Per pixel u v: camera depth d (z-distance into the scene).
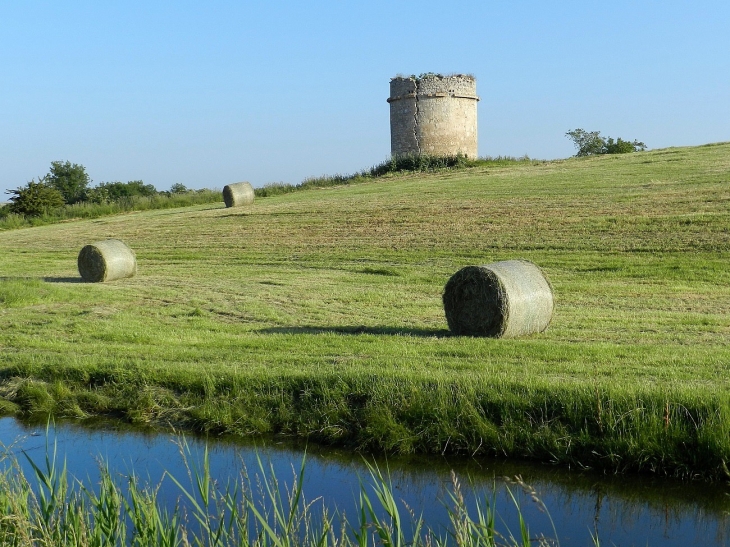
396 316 15.70
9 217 42.38
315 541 5.39
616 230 24.22
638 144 73.56
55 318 16.03
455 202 31.69
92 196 71.88
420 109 51.62
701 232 22.75
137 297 19.00
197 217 36.00
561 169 39.81
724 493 7.56
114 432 9.98
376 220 29.98
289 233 29.69
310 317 15.80
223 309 17.02
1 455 7.60
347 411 9.51
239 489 7.90
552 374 9.97
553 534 6.88
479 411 9.03
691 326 13.65
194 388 10.66
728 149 40.62
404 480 8.18
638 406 8.48
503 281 12.96
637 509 7.34
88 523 5.42
